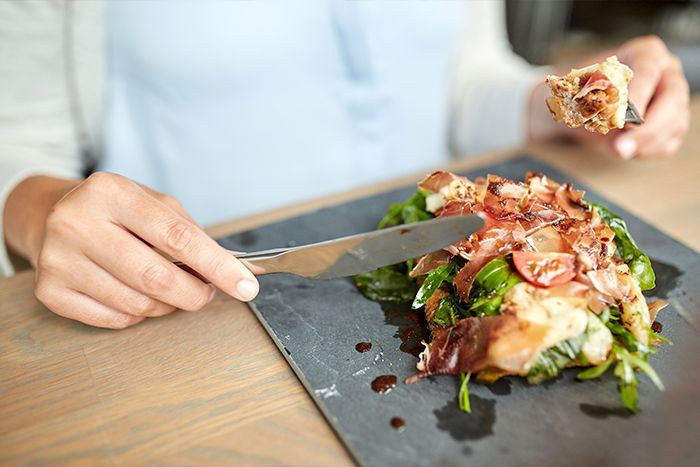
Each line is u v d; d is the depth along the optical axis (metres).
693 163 0.56
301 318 0.40
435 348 0.36
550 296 0.35
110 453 0.32
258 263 0.39
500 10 0.83
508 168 0.55
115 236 0.36
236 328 0.40
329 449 0.33
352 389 0.35
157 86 0.59
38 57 0.54
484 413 0.34
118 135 0.62
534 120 0.63
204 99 0.60
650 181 0.54
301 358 0.37
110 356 0.38
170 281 0.37
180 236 0.36
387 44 0.63
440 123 0.74
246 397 0.35
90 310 0.38
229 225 0.49
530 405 0.34
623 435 0.33
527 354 0.34
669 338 0.38
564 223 0.38
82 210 0.37
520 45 1.42
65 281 0.38
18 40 0.53
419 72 0.68
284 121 0.63
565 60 1.53
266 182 0.65
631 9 1.62
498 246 0.37
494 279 0.36
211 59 0.58
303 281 0.43
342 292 0.42
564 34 1.65
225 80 0.59
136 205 0.37
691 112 0.64
